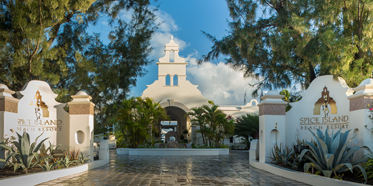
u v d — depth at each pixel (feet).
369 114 25.67
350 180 23.03
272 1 47.44
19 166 26.37
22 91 32.96
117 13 58.70
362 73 35.19
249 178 28.76
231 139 96.48
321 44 36.58
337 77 32.12
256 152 42.09
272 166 32.19
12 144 30.01
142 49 59.00
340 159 24.79
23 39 42.57
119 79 57.52
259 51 49.83
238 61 53.36
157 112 67.51
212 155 62.18
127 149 65.21
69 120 37.65
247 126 84.17
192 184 25.34
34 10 41.04
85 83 54.19
